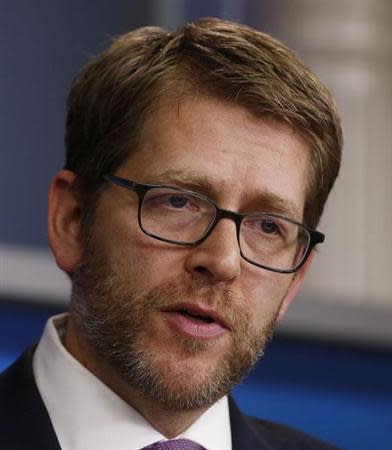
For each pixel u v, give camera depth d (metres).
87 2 6.30
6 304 5.40
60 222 3.71
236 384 3.51
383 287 6.35
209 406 3.50
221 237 3.33
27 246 5.86
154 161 3.40
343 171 6.39
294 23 6.46
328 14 6.45
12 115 5.98
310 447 4.12
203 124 3.39
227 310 3.36
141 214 3.38
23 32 6.09
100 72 3.67
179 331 3.33
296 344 5.84
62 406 3.55
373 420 5.80
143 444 3.50
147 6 6.46
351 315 5.96
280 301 3.57
